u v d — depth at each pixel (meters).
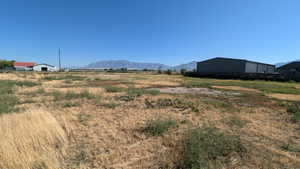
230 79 22.12
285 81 18.19
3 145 2.02
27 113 3.00
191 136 2.53
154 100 6.36
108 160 2.24
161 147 2.60
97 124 3.65
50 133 2.55
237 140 2.61
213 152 2.18
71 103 5.46
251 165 2.12
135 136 3.04
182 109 5.09
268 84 14.76
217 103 5.96
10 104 4.96
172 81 16.67
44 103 5.46
